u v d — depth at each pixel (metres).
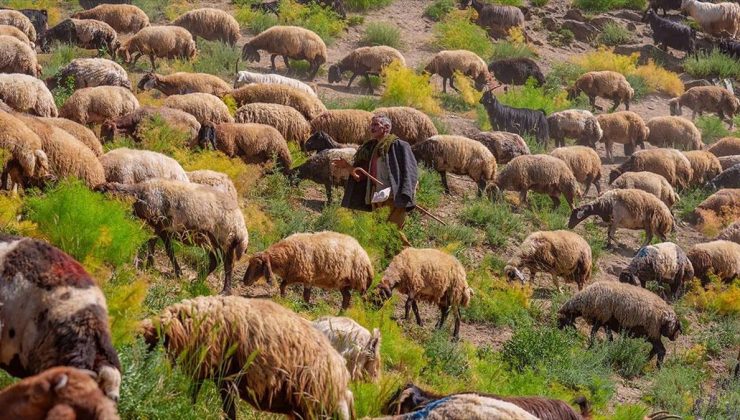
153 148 12.68
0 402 3.95
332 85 22.34
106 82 16.70
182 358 5.49
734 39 29.38
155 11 25.44
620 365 11.66
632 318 11.78
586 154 17.70
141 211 8.99
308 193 13.96
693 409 10.24
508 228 14.95
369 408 6.43
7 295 4.68
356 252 9.69
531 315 12.32
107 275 7.66
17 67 16.84
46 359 4.52
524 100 22.22
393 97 20.58
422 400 6.20
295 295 10.09
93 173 9.93
